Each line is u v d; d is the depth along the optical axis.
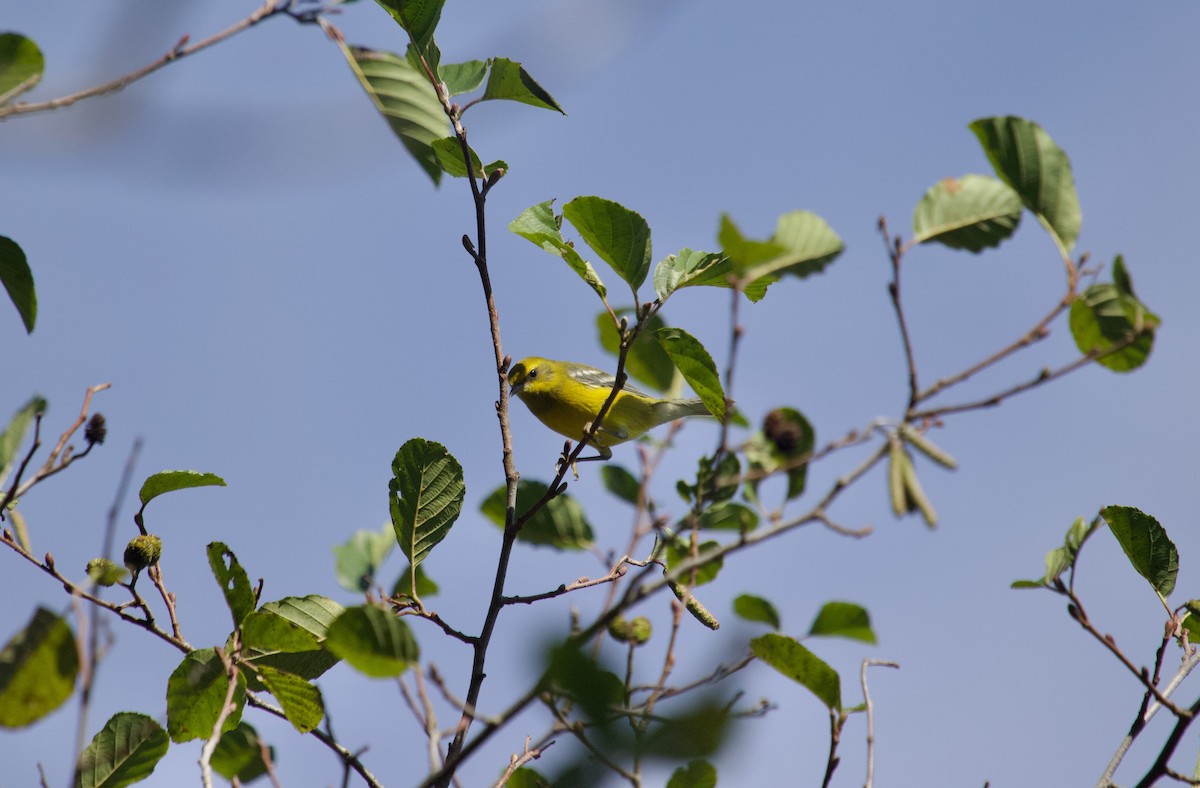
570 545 10.14
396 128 8.70
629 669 6.77
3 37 7.14
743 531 5.75
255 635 7.57
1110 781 7.43
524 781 8.12
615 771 5.73
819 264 7.13
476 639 8.54
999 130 7.62
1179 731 7.33
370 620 6.29
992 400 6.08
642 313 8.52
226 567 7.86
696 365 8.55
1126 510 8.48
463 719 8.10
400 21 8.67
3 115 5.39
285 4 6.71
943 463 5.92
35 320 8.34
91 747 7.80
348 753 7.78
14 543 7.52
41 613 6.66
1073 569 8.16
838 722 7.22
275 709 8.12
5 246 8.04
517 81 8.84
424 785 5.68
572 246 8.79
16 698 6.58
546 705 5.93
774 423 8.40
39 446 7.75
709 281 8.62
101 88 5.42
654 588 5.60
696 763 7.74
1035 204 7.57
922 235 7.59
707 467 7.27
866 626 8.69
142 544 8.06
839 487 5.79
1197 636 8.64
